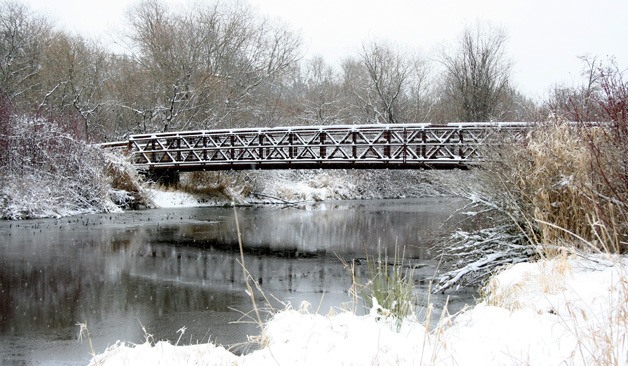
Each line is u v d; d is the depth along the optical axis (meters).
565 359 2.63
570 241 6.04
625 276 3.70
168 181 25.31
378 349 2.89
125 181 22.02
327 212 22.48
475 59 35.97
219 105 32.25
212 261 11.43
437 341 3.02
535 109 10.09
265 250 12.95
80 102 32.91
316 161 19.30
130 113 32.03
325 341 3.18
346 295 8.42
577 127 7.02
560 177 6.70
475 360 2.79
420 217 20.08
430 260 11.12
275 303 7.97
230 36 34.69
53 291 8.56
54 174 18.95
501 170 7.81
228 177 27.81
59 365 5.48
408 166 17.55
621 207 5.27
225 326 6.80
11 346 6.05
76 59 35.19
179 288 8.93
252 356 3.19
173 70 31.19
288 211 22.91
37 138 18.88
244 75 35.50
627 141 5.62
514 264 6.43
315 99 43.91
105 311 7.48
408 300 4.06
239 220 19.03
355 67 46.41
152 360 3.44
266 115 36.47
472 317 3.81
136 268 10.48
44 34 37.47
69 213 18.62
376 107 41.59
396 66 40.38
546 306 3.73
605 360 2.48
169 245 13.29
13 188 17.39
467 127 16.61
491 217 8.38
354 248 13.17
